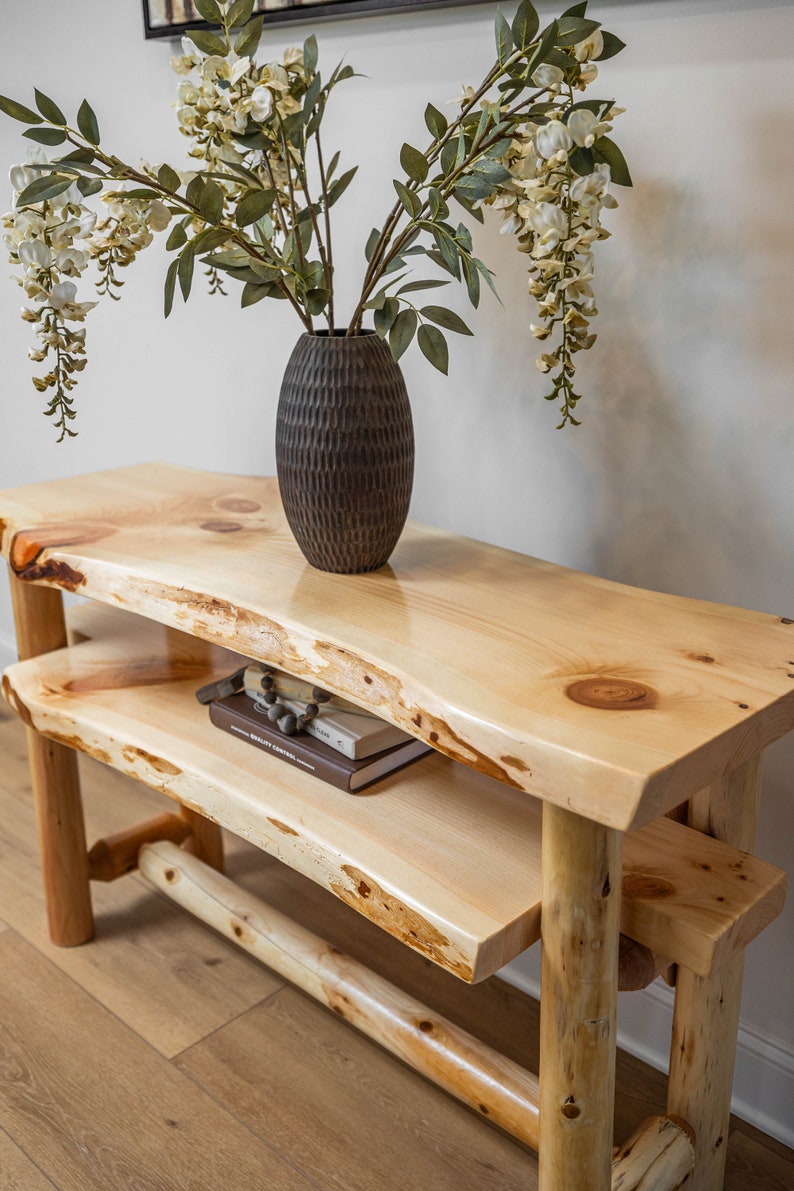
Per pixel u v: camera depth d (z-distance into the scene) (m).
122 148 2.00
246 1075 1.54
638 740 0.88
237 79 1.08
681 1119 1.25
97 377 2.25
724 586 1.37
